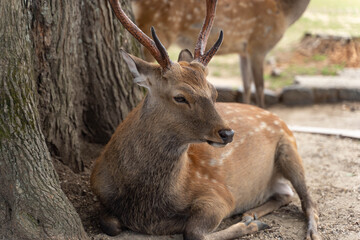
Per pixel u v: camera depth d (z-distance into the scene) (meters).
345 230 7.68
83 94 9.23
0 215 6.39
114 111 9.44
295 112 16.28
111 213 7.27
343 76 18.47
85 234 6.91
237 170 7.99
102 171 7.21
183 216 7.21
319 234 7.58
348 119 15.22
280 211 8.63
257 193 8.54
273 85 18.05
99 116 9.44
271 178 8.83
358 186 9.32
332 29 24.55
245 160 8.13
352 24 25.73
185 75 6.39
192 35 12.99
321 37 21.80
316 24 25.78
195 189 7.26
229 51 14.41
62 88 8.38
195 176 7.39
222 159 7.86
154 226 7.14
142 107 6.81
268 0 14.03
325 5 31.06
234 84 18.05
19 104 6.59
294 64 20.25
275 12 14.18
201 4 12.69
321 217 8.17
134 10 12.26
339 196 8.93
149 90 6.59
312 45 21.66
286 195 8.84
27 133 6.62
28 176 6.50
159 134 6.68
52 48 8.05
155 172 6.85
